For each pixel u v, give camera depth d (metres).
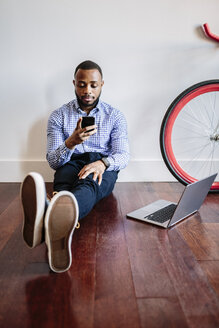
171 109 1.67
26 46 1.78
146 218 1.38
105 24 1.77
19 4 1.73
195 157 1.99
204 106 1.92
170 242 1.18
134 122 1.91
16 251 1.10
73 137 1.30
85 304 0.82
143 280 0.93
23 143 1.92
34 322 0.76
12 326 0.75
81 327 0.74
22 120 1.89
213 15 1.77
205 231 1.28
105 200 1.65
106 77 1.84
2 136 1.90
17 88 1.84
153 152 1.96
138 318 0.77
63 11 1.74
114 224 1.34
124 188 1.86
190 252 1.10
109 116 1.60
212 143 1.97
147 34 1.79
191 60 1.83
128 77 1.84
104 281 0.92
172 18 1.77
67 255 0.96
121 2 1.74
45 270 0.98
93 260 1.04
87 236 1.22
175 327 0.75
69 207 0.92
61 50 1.79
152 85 1.86
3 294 0.86
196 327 0.75
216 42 1.80
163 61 1.83
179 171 1.75
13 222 1.34
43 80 1.83
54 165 1.47
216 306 0.82
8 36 1.77
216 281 0.93
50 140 1.58
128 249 1.12
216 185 1.77
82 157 1.54
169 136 1.70
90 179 1.27
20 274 0.96
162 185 1.93
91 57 1.81
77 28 1.77
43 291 0.87
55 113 1.60
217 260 1.05
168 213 1.44
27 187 0.91
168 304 0.83
